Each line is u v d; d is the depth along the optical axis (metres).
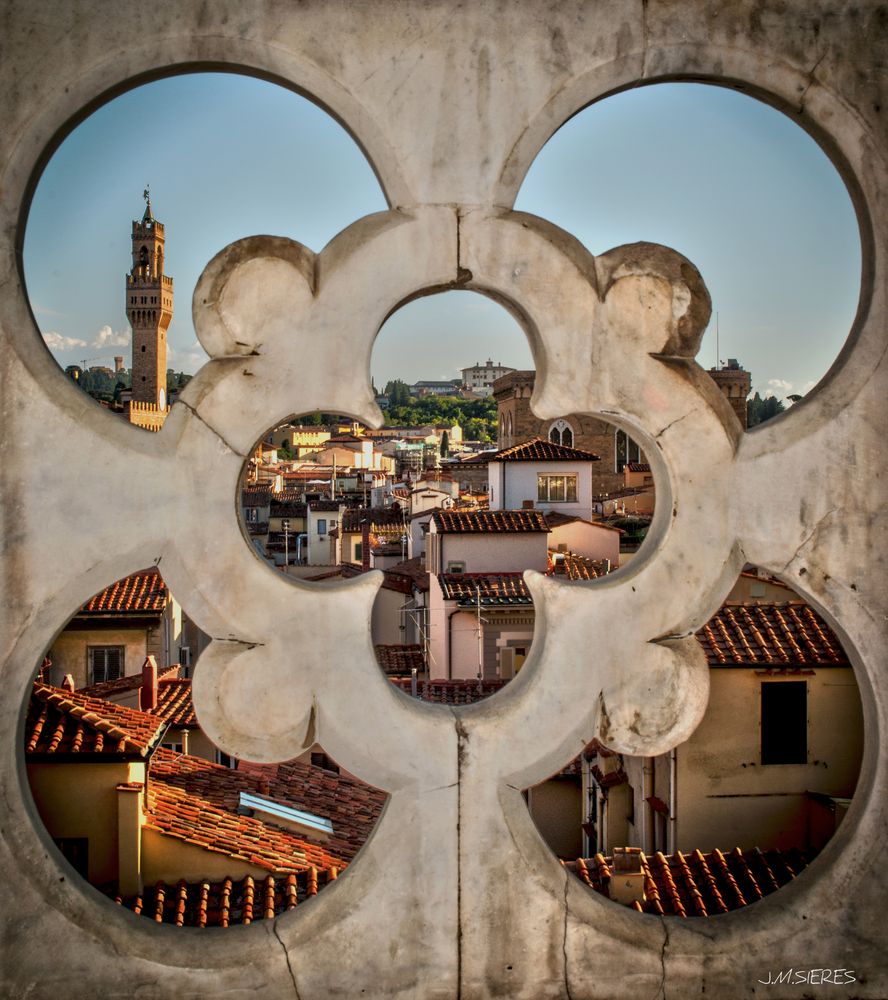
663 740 2.34
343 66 2.26
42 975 2.24
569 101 2.31
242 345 2.24
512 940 2.32
